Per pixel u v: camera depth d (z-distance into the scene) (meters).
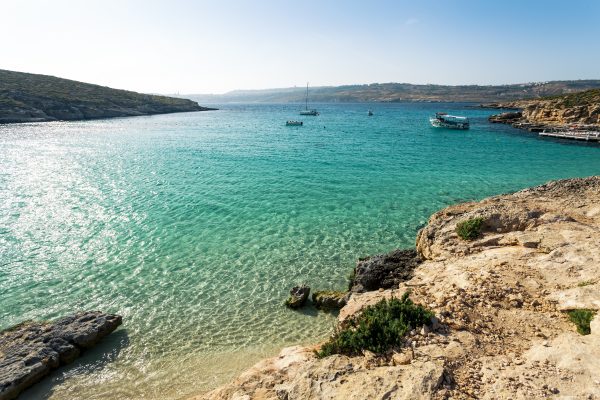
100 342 15.04
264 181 41.19
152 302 17.80
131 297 18.20
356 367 9.06
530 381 7.70
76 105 145.75
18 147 66.50
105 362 13.95
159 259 22.14
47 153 60.09
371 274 18.58
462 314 10.85
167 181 41.16
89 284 19.39
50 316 16.73
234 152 62.88
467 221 19.08
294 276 20.23
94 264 21.52
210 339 15.16
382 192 36.56
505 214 18.86
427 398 7.50
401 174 44.94
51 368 13.47
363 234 25.94
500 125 108.06
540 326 10.25
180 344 14.89
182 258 22.25
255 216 29.47
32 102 132.38
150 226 27.28
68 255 22.61
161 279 19.88
